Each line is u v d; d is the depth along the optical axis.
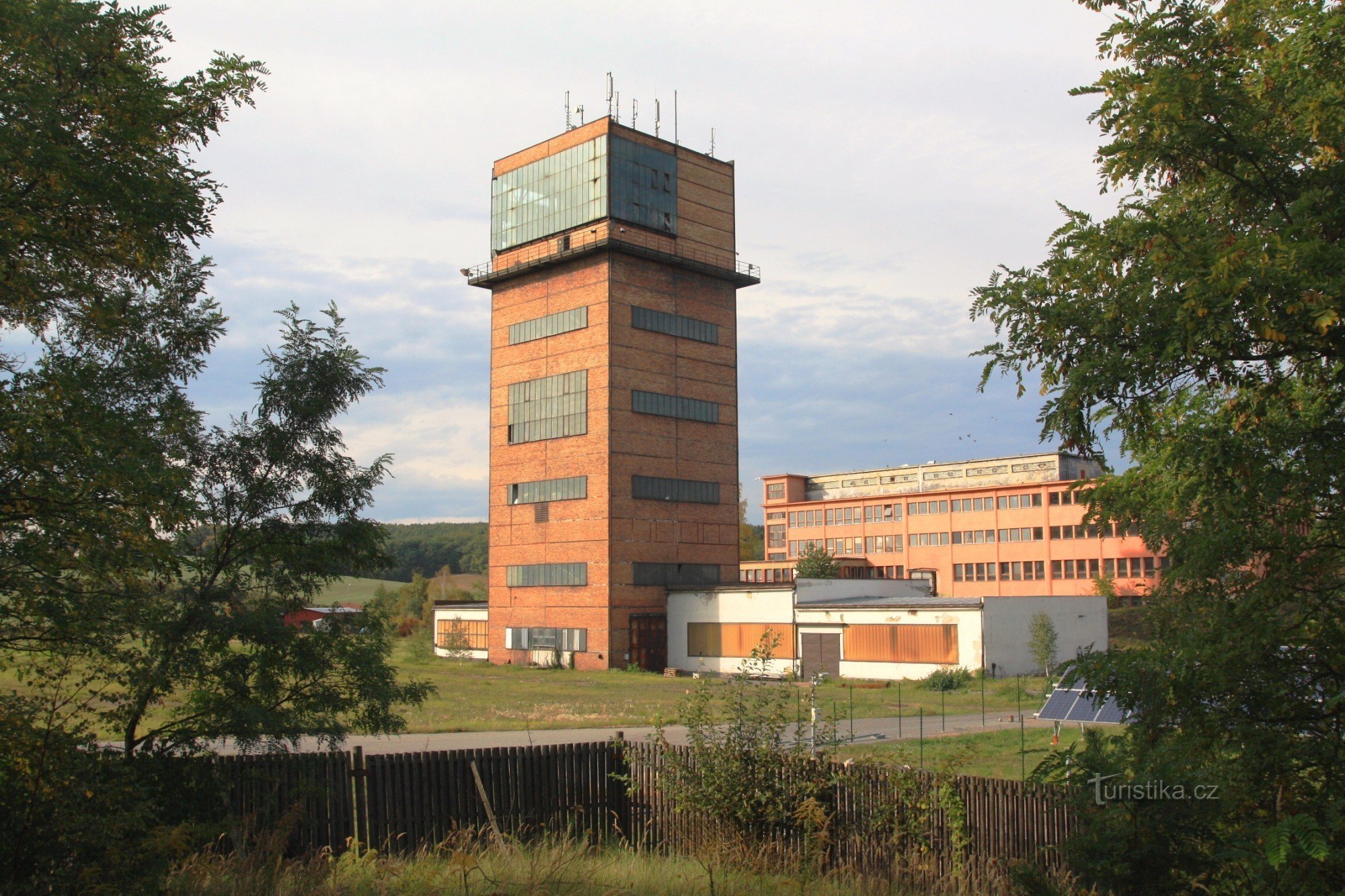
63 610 10.23
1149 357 7.56
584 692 50.00
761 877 12.30
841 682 57.97
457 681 57.69
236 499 15.38
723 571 72.75
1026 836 13.08
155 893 9.73
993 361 8.45
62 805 9.33
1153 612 8.97
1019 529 101.44
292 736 14.16
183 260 13.43
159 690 13.47
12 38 9.33
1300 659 7.87
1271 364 8.01
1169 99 8.05
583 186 70.06
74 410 10.13
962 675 54.69
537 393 72.50
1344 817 6.89
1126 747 8.55
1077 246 8.23
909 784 13.66
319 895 10.49
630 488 68.31
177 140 11.45
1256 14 8.63
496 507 74.94
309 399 15.84
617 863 12.73
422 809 15.66
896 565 111.75
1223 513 8.09
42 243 9.78
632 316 69.31
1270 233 7.62
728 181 75.62
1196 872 8.05
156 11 10.61
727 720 15.35
